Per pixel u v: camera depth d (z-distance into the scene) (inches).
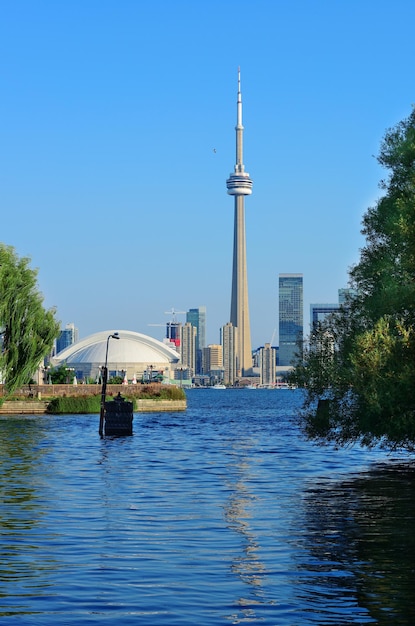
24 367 4190.5
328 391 1978.3
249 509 1413.6
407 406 1740.9
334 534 1162.6
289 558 997.2
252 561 978.7
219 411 7229.3
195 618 746.2
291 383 2010.3
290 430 4195.4
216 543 1092.5
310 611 766.5
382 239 1952.5
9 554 1008.2
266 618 746.2
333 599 808.3
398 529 1208.8
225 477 1964.8
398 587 853.2
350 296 1980.8
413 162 1910.7
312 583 871.1
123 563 962.7
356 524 1253.1
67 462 2316.7
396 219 1806.1
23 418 5049.2
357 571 926.4
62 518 1290.6
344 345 1939.0
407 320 1809.8
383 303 1802.4
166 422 5044.3
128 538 1122.7
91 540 1104.8
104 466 2214.6
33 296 4242.1
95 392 6294.3
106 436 3550.7
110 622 732.7
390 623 728.3
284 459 2497.5
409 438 1800.0
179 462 2370.8
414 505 1471.5
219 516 1331.2
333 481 1883.6
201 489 1712.6
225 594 827.4
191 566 949.8
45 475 1959.9
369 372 1720.0
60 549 1041.5
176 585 861.8
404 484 1823.3
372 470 2160.4
